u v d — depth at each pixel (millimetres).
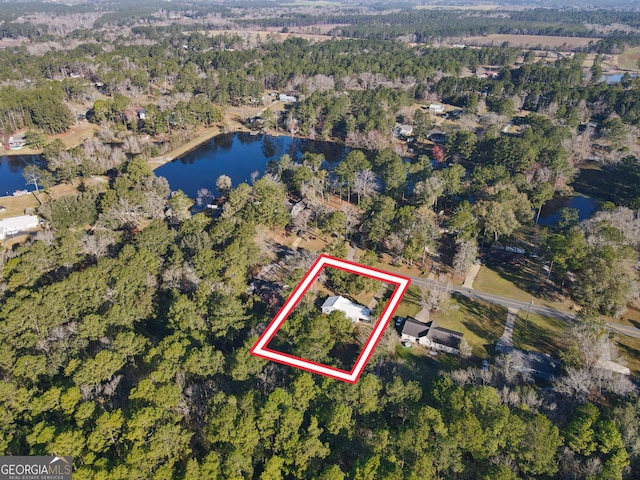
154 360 69812
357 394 65312
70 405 60781
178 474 54469
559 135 185375
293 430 58656
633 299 98750
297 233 130125
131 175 147000
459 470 56625
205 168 188375
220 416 57719
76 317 81188
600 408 70312
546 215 147750
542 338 93062
